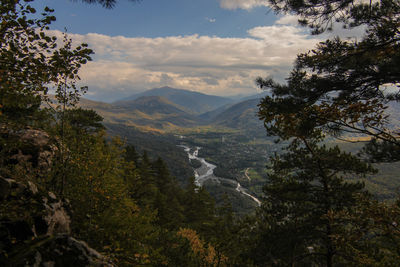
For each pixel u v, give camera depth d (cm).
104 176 722
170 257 1048
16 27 355
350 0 505
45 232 387
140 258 601
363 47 472
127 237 655
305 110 520
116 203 739
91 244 558
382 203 596
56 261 321
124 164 893
